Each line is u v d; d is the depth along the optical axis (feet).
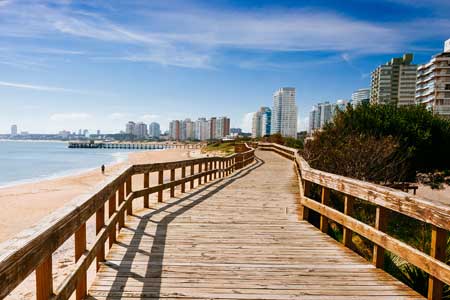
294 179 41.22
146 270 12.30
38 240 5.98
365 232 13.03
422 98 281.95
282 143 120.47
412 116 61.41
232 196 28.68
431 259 9.48
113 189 14.08
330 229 22.97
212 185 35.63
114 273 11.96
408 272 15.24
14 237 5.86
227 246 15.33
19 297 17.02
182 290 10.78
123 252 14.14
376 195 12.21
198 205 24.50
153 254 14.01
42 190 66.54
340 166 46.57
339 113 62.18
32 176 103.35
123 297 10.20
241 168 55.36
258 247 15.28
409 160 53.78
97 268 12.38
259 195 29.35
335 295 10.64
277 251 14.78
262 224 19.39
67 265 20.24
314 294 10.69
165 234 16.94
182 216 20.93
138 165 21.06
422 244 20.18
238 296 10.48
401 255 10.82
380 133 53.98
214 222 19.63
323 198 17.63
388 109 62.59
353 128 58.23
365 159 45.60
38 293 6.78
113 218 14.58
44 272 6.83
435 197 59.36
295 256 14.17
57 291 7.34
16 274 5.21
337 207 32.96
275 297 10.46
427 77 272.92
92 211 10.34
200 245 15.35
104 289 10.69
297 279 11.84
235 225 19.07
